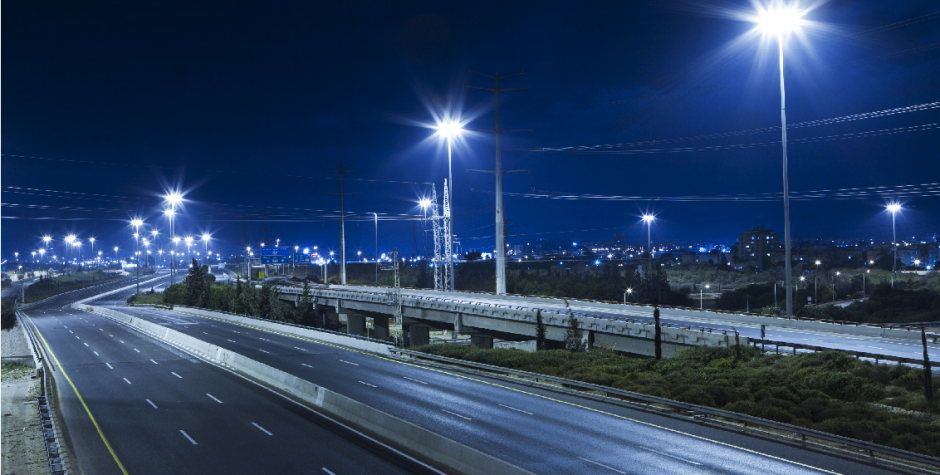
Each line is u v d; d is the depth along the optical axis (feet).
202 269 364.79
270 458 70.49
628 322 151.43
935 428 72.64
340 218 404.77
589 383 106.83
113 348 175.83
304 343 186.80
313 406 98.78
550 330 176.35
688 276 415.03
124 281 617.21
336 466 67.31
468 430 80.48
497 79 238.48
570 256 564.30
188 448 75.05
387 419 80.38
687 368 115.55
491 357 137.28
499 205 239.71
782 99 148.56
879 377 97.19
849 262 524.52
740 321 169.37
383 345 162.40
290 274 636.48
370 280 518.37
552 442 74.54
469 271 462.60
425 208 337.93
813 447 71.77
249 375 128.06
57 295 477.77
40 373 112.68
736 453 69.72
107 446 76.64
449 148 262.47
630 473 62.75
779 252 587.27
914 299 245.04
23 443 82.17
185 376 128.16
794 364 109.50
